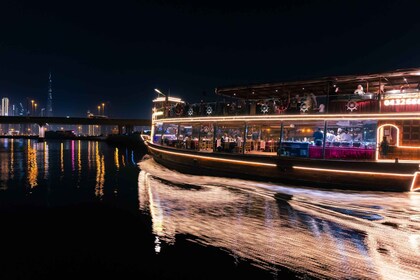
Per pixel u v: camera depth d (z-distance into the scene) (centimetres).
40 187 1905
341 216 1173
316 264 818
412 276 752
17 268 840
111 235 1057
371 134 1577
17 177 2320
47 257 902
